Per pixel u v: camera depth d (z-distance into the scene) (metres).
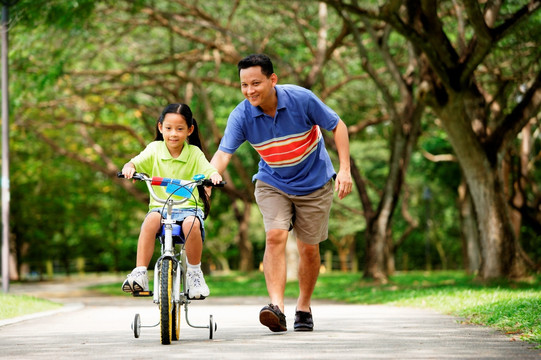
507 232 33.16
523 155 46.25
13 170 69.06
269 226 13.66
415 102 42.69
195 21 41.94
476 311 18.30
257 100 12.90
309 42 46.03
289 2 44.88
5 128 34.47
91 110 53.91
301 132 13.30
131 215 75.38
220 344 11.83
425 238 102.12
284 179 13.73
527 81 37.97
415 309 22.64
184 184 11.77
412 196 88.81
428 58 29.91
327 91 47.44
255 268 107.12
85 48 47.59
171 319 11.88
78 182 74.62
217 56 46.59
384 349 10.98
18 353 11.13
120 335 14.17
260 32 47.56
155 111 53.88
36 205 75.94
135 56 50.91
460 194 57.88
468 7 26.50
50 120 56.25
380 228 42.53
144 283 11.88
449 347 11.21
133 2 39.44
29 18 32.97
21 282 75.56
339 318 18.56
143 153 12.59
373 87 52.72
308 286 14.14
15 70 41.69
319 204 13.71
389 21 28.36
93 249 88.88
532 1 28.41
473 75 34.22
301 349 10.99
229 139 13.42
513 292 23.84
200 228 12.24
